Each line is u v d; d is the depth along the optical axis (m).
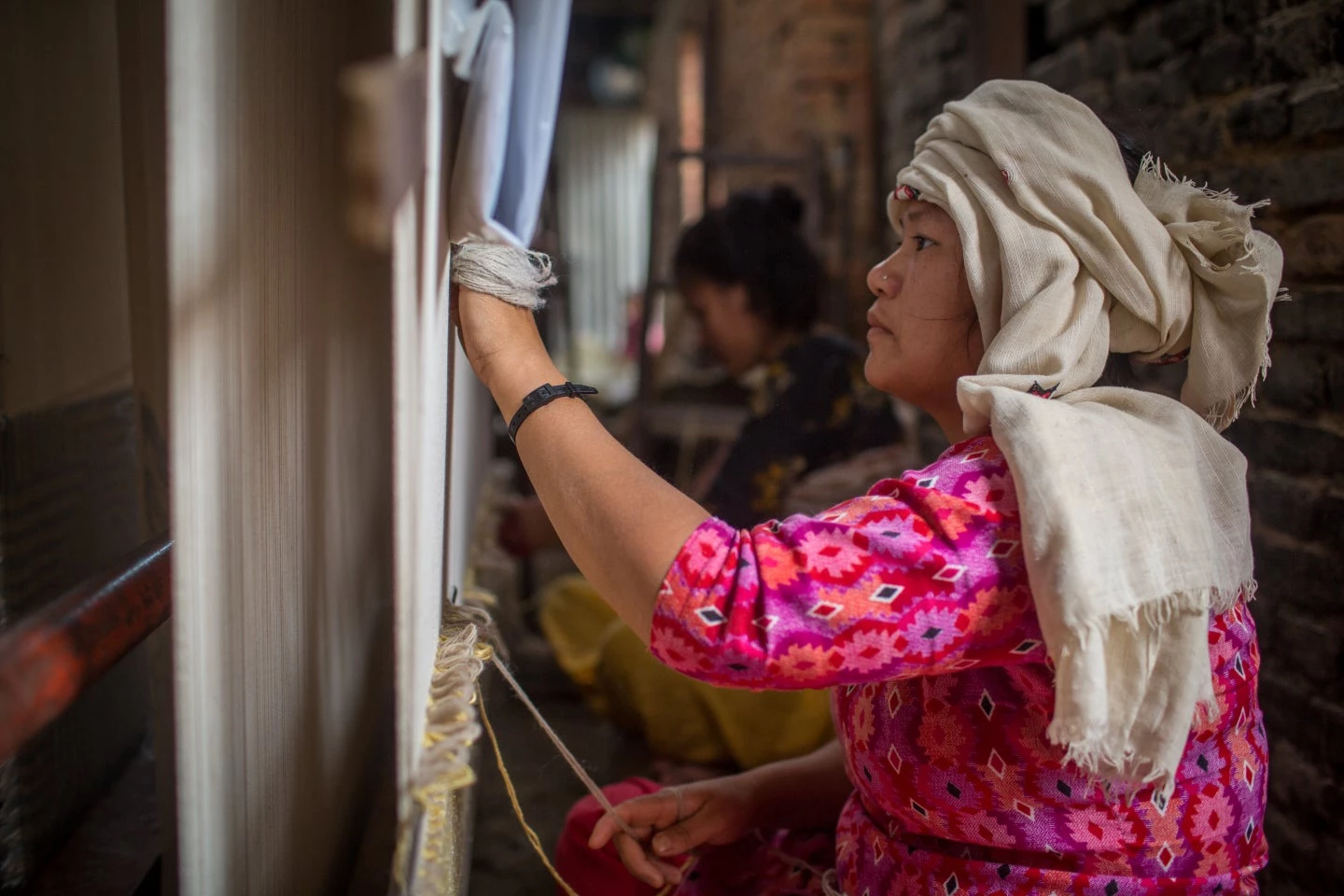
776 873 1.14
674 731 1.78
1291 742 1.43
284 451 0.71
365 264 0.82
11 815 0.95
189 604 0.58
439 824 0.78
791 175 4.27
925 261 0.92
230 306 0.61
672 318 4.81
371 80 0.69
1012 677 0.82
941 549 0.75
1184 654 0.74
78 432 1.08
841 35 3.97
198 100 0.55
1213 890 0.85
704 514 0.80
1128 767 0.77
